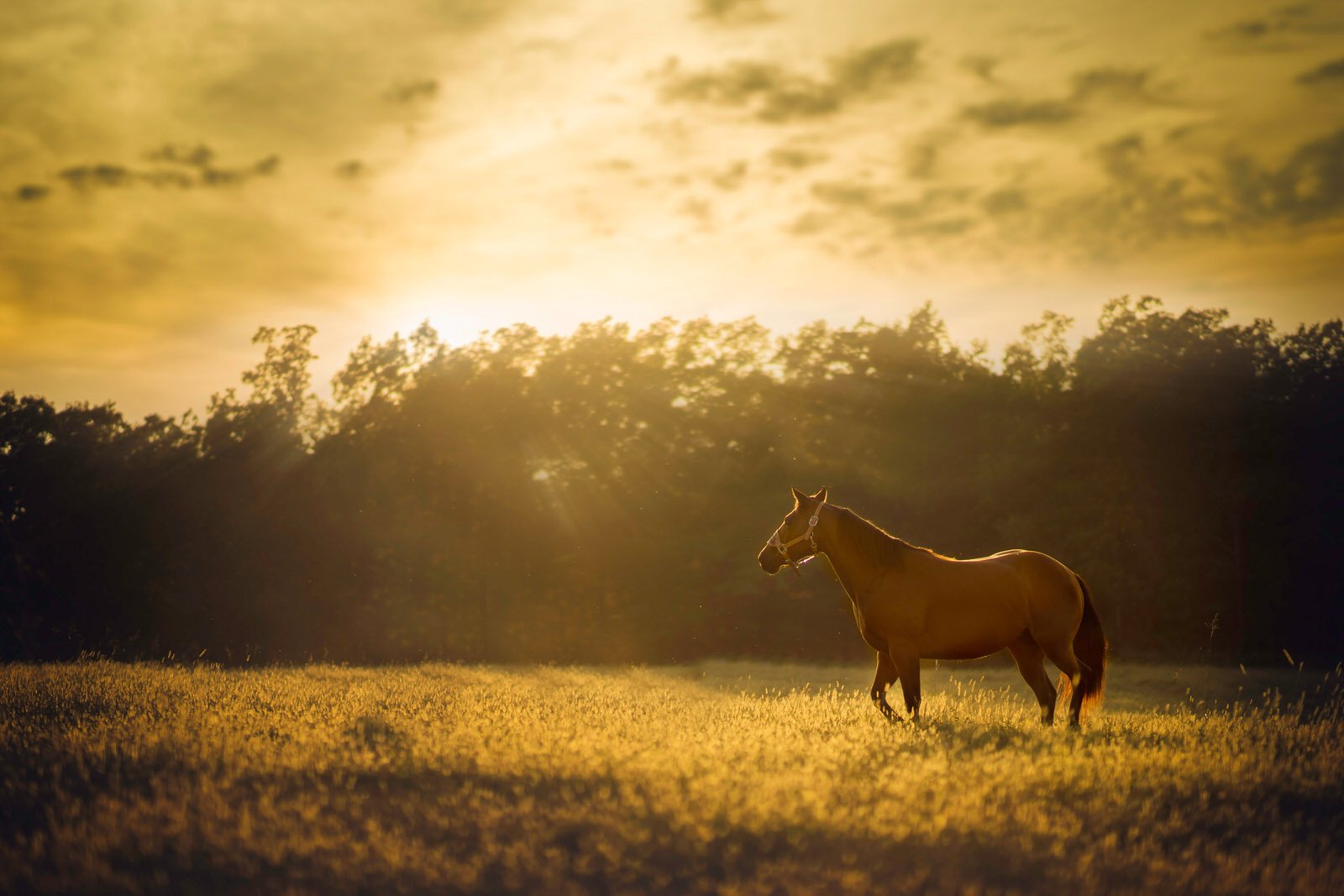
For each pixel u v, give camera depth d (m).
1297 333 40.16
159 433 53.78
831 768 7.05
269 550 47.59
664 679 22.95
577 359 52.38
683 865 5.23
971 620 10.46
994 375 46.78
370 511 48.12
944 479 41.38
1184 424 37.53
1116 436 38.19
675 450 49.72
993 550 39.50
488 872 5.11
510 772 7.18
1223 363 38.75
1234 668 28.34
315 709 11.12
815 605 40.69
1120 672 25.20
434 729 8.93
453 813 6.02
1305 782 7.08
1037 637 10.54
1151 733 9.42
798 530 11.02
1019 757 7.45
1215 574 35.44
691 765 7.12
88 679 14.41
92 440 53.78
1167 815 6.21
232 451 51.69
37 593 48.12
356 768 7.27
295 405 54.03
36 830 5.68
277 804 6.11
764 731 9.06
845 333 50.25
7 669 16.88
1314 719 11.13
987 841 5.45
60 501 49.81
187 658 38.84
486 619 45.88
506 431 49.94
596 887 4.98
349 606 46.38
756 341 53.25
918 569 10.63
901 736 8.69
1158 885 4.90
